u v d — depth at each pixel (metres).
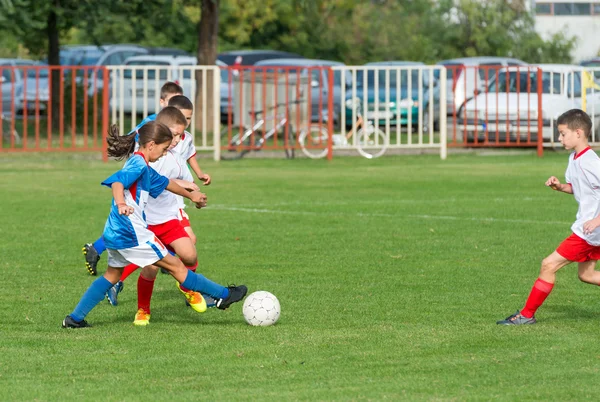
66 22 60.75
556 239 25.25
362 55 110.69
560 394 12.18
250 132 50.25
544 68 54.50
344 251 23.45
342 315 16.83
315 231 26.59
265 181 40.09
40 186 37.66
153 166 17.81
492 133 56.38
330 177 41.84
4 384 12.71
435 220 28.72
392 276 20.42
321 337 15.18
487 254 23.08
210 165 47.59
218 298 16.12
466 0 108.31
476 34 108.19
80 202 32.88
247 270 21.06
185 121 17.12
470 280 19.97
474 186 38.19
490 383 12.66
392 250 23.59
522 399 11.99
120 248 15.49
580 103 54.75
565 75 54.28
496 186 38.19
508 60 72.75
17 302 17.92
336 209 31.23
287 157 51.34
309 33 110.81
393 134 65.75
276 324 16.19
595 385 12.57
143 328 15.98
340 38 110.69
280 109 52.72
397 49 110.12
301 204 32.50
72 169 44.97
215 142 49.84
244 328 15.91
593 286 19.48
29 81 73.62
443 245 24.33
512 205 32.31
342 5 111.19
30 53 75.06
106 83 48.41
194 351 14.38
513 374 13.07
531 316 16.09
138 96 70.50
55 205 32.06
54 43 63.91
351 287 19.28
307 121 52.97
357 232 26.42
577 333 15.46
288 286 19.39
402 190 36.81
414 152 55.00
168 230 16.91
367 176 42.28
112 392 12.34
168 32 64.88
